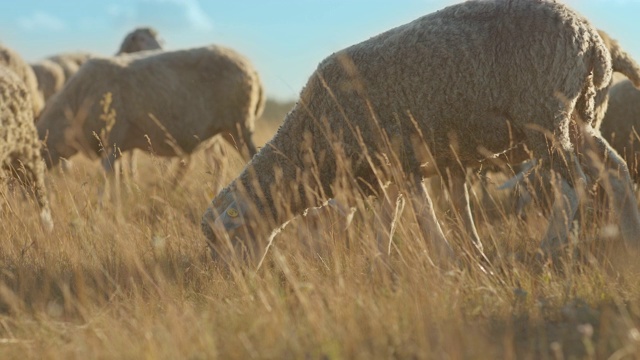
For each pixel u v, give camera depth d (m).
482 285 8.98
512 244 10.78
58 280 10.26
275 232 10.35
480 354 6.69
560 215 9.68
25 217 12.91
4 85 13.40
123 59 19.39
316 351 6.95
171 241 11.62
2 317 8.92
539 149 9.73
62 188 15.00
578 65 9.55
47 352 7.68
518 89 9.51
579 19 9.62
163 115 19.12
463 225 10.55
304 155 10.23
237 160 20.25
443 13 9.88
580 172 9.73
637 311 7.67
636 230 9.87
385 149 9.89
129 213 13.60
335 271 9.35
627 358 6.62
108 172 18.06
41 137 18.72
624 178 9.98
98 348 7.59
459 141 9.86
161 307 9.00
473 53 9.52
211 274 10.05
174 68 19.48
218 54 19.92
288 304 8.54
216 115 19.86
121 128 18.86
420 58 9.65
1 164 13.43
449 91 9.59
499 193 14.27
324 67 10.21
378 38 10.09
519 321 7.78
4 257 11.45
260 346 7.14
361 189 10.17
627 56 10.55
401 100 9.75
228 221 10.07
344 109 10.00
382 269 9.29
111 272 10.45
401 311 7.81
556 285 8.81
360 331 7.32
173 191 15.11
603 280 8.71
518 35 9.46
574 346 7.14
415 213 10.05
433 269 8.98
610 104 14.44
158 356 7.05
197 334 7.52
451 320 7.46
